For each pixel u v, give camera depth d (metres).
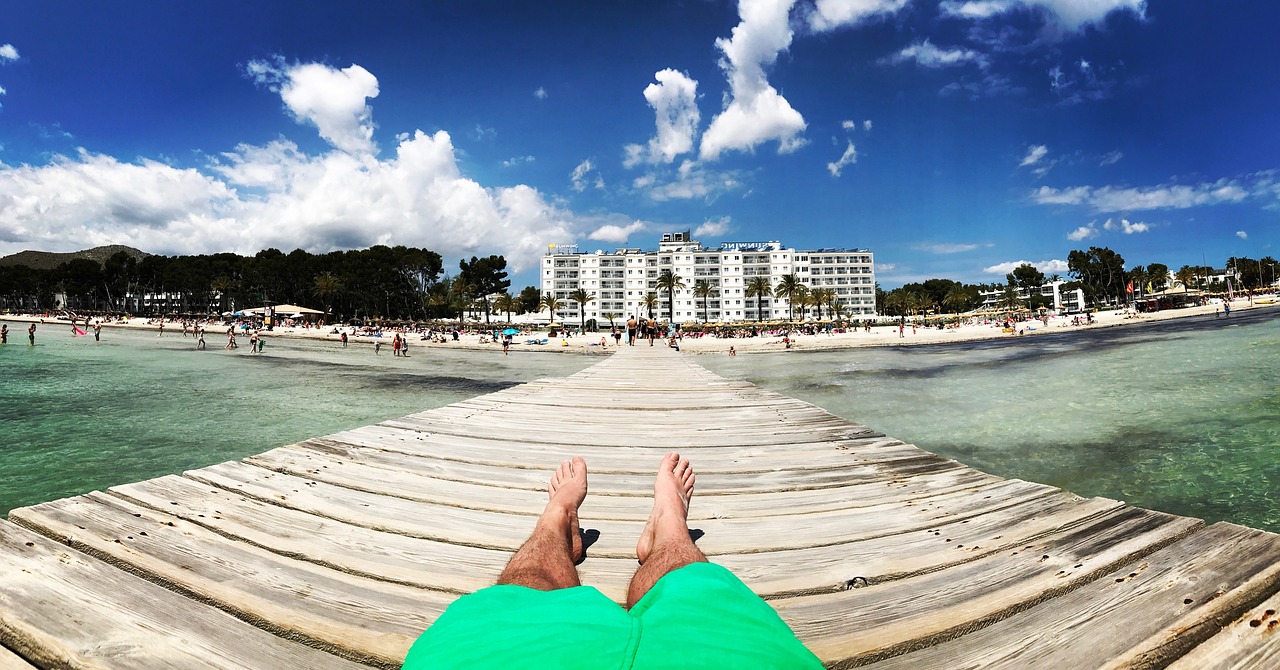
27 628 1.52
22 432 12.80
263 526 2.44
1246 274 128.00
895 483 3.40
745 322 102.81
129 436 12.36
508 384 25.22
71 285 108.62
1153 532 2.30
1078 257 135.25
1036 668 1.45
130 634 1.53
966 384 21.39
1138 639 1.55
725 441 4.67
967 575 2.00
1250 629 1.58
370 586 1.91
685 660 0.74
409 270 102.69
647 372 11.65
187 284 99.81
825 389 21.86
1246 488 7.71
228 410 16.23
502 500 3.01
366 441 4.38
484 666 0.78
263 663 1.45
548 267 128.38
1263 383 16.20
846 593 1.88
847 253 128.75
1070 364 26.34
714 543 2.42
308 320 86.88
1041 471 9.03
